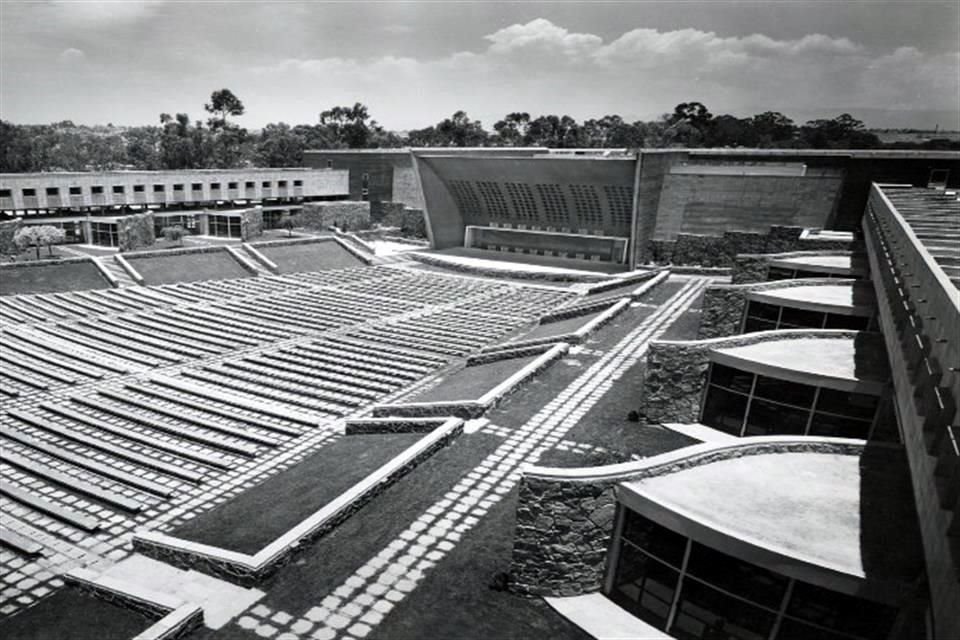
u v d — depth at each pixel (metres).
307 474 23.17
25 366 35.09
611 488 14.22
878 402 20.34
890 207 25.95
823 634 11.91
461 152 71.94
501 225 74.38
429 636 13.70
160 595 15.10
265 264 63.38
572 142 128.62
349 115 132.25
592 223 68.06
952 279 13.54
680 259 59.84
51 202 63.22
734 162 59.12
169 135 111.00
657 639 13.52
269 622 14.23
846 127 108.25
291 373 35.84
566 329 40.97
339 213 83.56
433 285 61.16
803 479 14.72
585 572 14.83
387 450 24.06
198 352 38.84
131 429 28.20
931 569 9.05
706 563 12.84
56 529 20.45
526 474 14.28
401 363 37.97
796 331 25.00
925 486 10.11
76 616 15.38
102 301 49.31
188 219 76.00
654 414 24.72
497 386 27.91
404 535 17.75
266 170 81.50
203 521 20.39
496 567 16.31
